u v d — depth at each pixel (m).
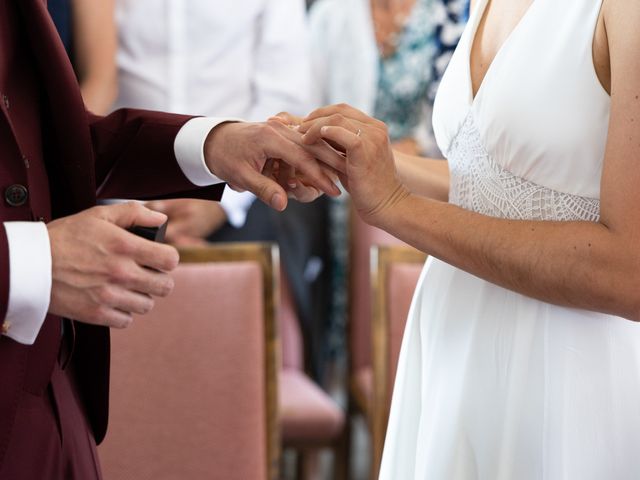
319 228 3.66
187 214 3.34
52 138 1.37
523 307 1.41
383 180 1.39
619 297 1.25
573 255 1.27
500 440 1.41
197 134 1.58
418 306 1.56
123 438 2.05
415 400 1.54
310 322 3.54
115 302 1.16
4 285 1.12
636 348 1.40
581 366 1.37
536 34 1.37
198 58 3.51
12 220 1.24
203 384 2.08
